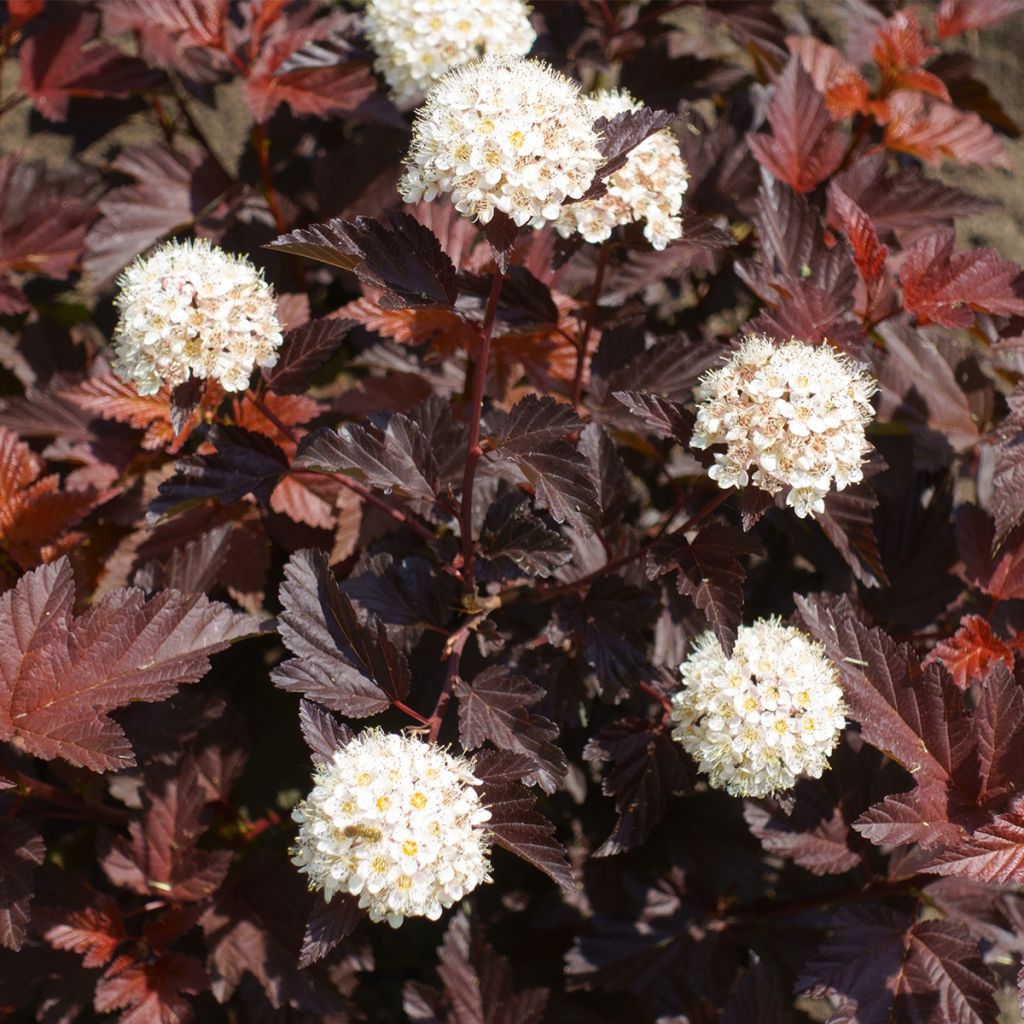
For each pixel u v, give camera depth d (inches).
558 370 29.0
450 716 28.5
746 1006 27.0
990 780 25.5
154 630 25.6
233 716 29.2
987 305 27.4
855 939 26.5
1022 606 28.0
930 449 28.8
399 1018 30.0
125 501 29.1
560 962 29.3
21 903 25.3
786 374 24.5
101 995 26.7
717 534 25.5
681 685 26.7
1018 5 30.6
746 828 29.2
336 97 29.5
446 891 23.8
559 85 24.5
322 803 23.5
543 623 29.2
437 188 24.4
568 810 30.1
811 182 29.7
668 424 25.0
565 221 26.3
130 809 29.3
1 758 27.8
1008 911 27.3
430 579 26.5
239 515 29.2
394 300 24.2
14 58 34.2
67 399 29.0
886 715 25.7
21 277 33.1
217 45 29.7
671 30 32.5
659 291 31.9
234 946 27.6
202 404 27.4
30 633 25.4
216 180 31.0
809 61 31.5
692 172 30.8
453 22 27.8
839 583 28.9
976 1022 26.0
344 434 25.6
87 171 31.5
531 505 28.1
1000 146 30.2
